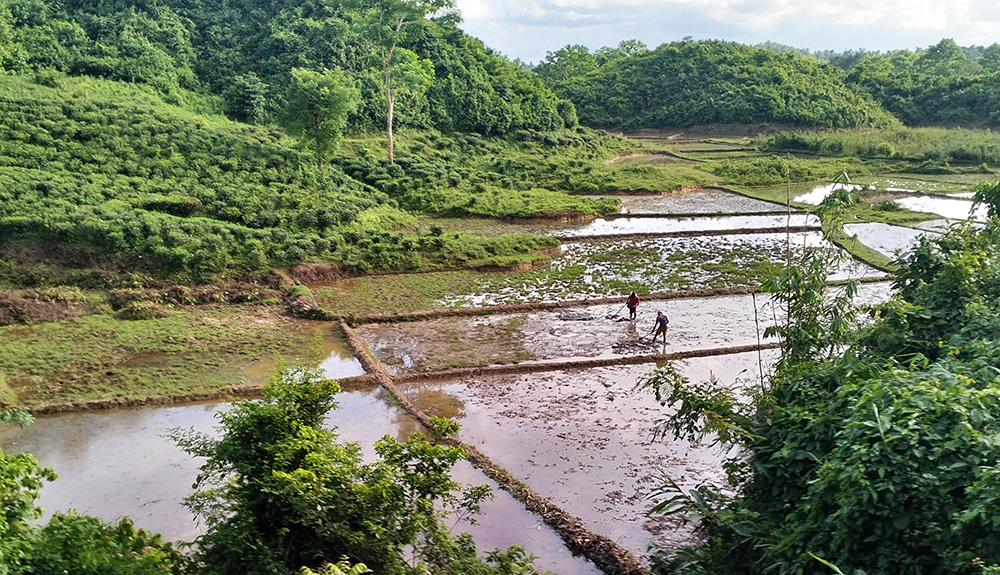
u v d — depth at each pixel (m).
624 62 102.69
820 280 13.03
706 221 44.47
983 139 67.69
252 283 30.06
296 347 24.38
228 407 19.94
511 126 70.56
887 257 34.06
